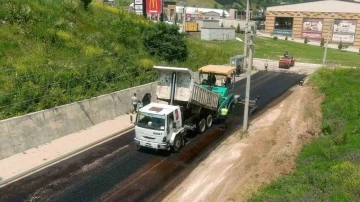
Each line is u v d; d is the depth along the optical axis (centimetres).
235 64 3756
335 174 1500
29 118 1828
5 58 2261
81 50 2753
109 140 2006
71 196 1419
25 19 2764
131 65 2866
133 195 1439
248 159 1756
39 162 1686
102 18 3606
